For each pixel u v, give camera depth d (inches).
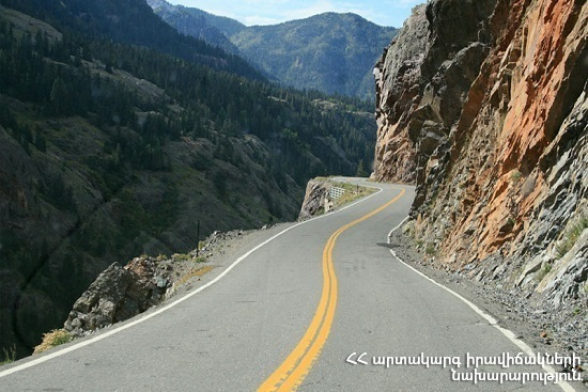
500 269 550.3
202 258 764.0
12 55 6919.3
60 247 3506.4
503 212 613.6
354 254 818.2
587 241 412.8
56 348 300.0
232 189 6998.0
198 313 404.8
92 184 5073.8
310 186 2854.3
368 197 1921.8
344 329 338.6
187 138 7578.7
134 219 4916.3
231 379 238.2
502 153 676.7
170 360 270.5
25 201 3641.7
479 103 888.9
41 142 5064.0
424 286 525.0
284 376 242.5
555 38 570.3
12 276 2687.0
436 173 1045.8
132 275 570.9
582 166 486.9
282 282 557.0
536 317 374.9
